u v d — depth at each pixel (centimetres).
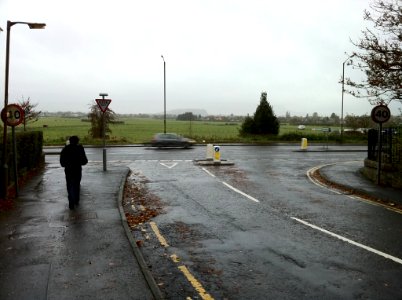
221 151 3231
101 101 1833
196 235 882
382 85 1401
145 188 1490
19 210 1069
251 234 891
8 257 709
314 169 2097
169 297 569
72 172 1089
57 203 1159
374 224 977
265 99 4838
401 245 812
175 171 1980
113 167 2030
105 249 757
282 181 1680
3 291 566
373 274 656
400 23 1338
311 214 1084
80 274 632
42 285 588
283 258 734
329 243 825
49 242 796
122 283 599
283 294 580
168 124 11406
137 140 4694
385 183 1520
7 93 1212
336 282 623
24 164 1661
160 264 703
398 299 563
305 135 4691
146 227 947
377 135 1716
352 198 1312
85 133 6131
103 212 1052
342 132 4600
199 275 652
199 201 1255
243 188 1499
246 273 661
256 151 3244
